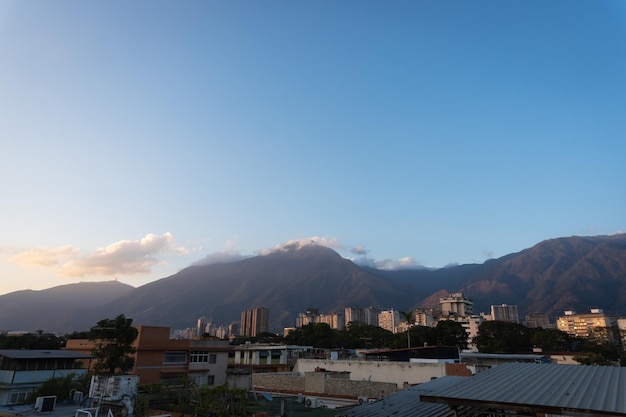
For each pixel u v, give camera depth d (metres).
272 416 29.02
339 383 39.56
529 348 99.56
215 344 53.44
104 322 43.16
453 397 10.09
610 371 12.53
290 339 119.19
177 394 29.83
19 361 33.59
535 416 11.85
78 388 32.19
